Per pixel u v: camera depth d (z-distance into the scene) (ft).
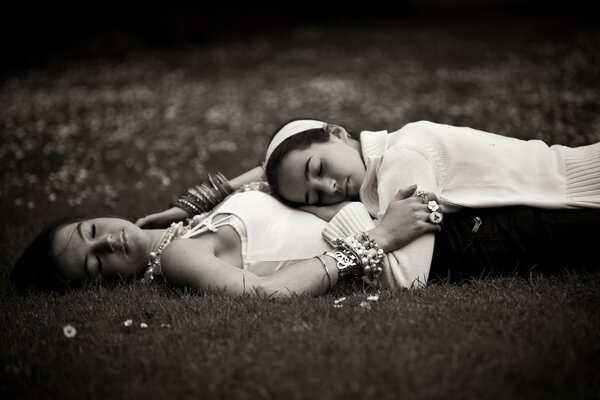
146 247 11.66
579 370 7.10
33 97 37.04
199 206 12.57
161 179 18.93
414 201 10.19
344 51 49.39
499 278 10.43
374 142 11.39
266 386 7.11
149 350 8.29
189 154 22.38
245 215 10.77
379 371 7.18
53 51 55.26
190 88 37.99
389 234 10.15
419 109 27.63
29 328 9.51
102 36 57.82
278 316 8.91
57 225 11.83
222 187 12.62
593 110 23.99
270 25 66.08
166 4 62.08
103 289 11.19
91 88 40.09
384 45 50.44
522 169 10.78
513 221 10.56
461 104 28.17
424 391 6.80
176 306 9.66
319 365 7.41
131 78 43.42
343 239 10.27
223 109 30.99
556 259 10.55
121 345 8.48
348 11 69.62
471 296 9.48
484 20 59.88
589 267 10.57
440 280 10.52
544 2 65.62
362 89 33.86
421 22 62.59
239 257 10.75
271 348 7.98
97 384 7.55
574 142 18.88
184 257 10.30
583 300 9.02
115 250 11.49
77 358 8.28
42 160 21.90
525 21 55.88
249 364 7.61
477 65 38.52
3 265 13.20
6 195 17.88
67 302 10.67
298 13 67.46
